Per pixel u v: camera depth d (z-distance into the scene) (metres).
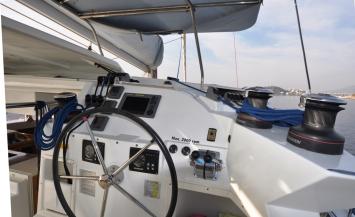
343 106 0.71
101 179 1.03
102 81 1.49
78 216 1.24
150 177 1.13
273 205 0.72
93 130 1.25
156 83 1.59
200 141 1.15
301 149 0.69
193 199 1.19
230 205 1.19
